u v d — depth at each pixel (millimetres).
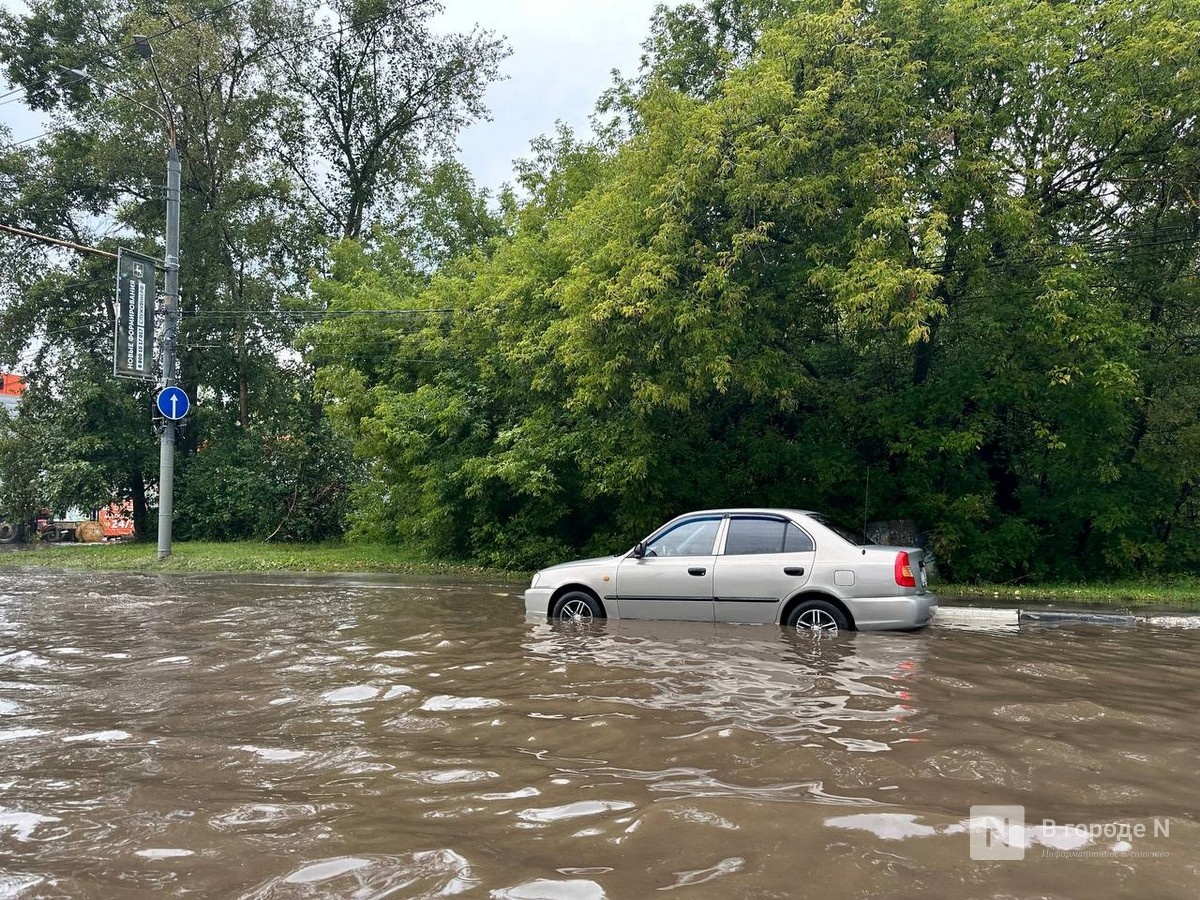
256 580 15453
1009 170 13344
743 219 12742
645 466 14492
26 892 2844
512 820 3379
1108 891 2684
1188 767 3996
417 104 32469
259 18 28438
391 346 21391
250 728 4977
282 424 27500
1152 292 14852
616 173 16094
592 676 6055
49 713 5395
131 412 28109
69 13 29016
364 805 3619
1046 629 8664
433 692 5758
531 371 17281
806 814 3316
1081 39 13688
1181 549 15461
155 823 3453
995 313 13734
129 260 18875
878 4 13242
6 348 28438
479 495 17922
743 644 7160
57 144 29453
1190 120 12945
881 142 12500
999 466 15844
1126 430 14438
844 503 15672
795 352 15094
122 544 27438
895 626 7531
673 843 3070
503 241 21250
